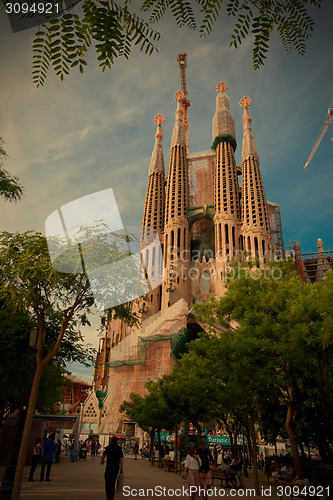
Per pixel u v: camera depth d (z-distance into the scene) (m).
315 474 17.14
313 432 26.41
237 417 27.27
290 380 17.50
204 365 20.36
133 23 2.76
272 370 18.36
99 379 115.69
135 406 45.31
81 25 2.62
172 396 30.27
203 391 23.17
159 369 85.44
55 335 18.69
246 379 17.67
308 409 24.31
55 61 2.67
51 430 37.19
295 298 17.39
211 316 20.83
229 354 17.70
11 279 10.90
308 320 15.34
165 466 28.95
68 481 16.77
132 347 94.50
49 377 25.98
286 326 16.16
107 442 66.56
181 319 90.50
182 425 55.31
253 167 125.00
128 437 67.88
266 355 17.27
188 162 144.00
